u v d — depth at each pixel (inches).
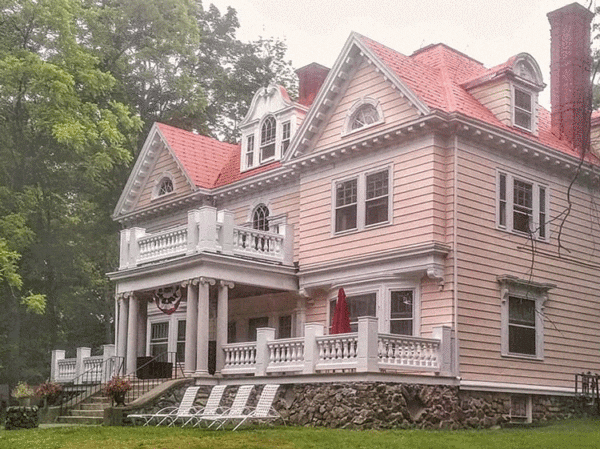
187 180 1250.6
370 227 959.6
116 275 1105.4
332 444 608.4
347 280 975.6
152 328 1302.9
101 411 946.7
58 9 1269.7
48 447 633.6
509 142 944.3
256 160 1198.3
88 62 1307.8
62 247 1510.8
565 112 1073.5
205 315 963.3
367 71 986.1
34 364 1632.6
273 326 1097.4
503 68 967.6
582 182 1059.9
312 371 831.1
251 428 774.5
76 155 1400.1
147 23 1552.7
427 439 648.4
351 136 994.1
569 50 1079.6
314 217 1040.2
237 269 998.4
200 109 1592.0
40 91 1254.9
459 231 889.5
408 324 908.0
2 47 1286.9
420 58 1090.7
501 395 896.3
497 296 918.4
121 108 1334.9
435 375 828.0
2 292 1478.8
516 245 952.9
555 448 604.1
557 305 995.3
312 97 1262.3
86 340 1873.8
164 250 1053.8
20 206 1309.1
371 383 771.4
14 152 1385.3
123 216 1363.2
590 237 1058.1
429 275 878.4
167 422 874.8
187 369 967.0
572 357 1000.9
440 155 907.4
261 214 1168.2
